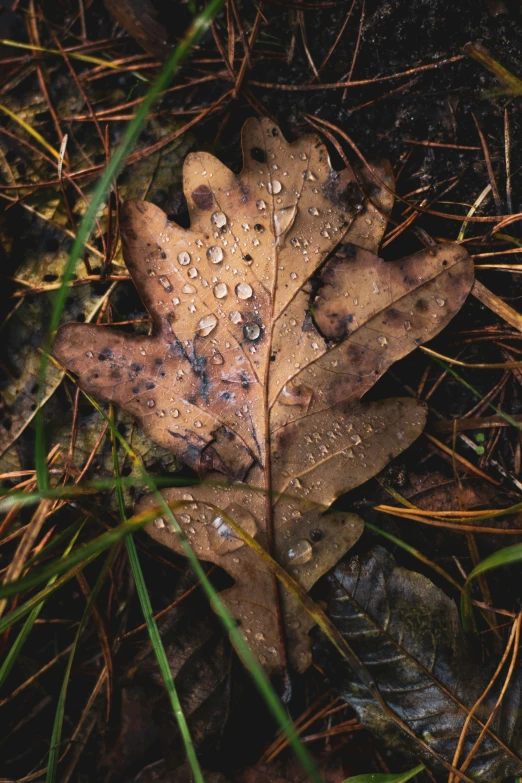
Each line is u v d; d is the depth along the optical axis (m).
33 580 0.19
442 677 0.22
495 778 0.21
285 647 0.22
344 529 0.22
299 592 0.22
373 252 0.22
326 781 0.22
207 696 0.22
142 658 0.23
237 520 0.22
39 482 0.21
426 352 0.23
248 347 0.22
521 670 0.22
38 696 0.23
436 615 0.22
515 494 0.23
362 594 0.22
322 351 0.22
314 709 0.23
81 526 0.23
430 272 0.22
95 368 0.22
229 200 0.22
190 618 0.23
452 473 0.23
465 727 0.22
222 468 0.22
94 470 0.23
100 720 0.23
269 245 0.22
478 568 0.21
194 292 0.22
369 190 0.23
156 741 0.22
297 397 0.22
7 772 0.23
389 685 0.22
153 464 0.23
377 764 0.22
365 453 0.22
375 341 0.22
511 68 0.23
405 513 0.23
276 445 0.22
